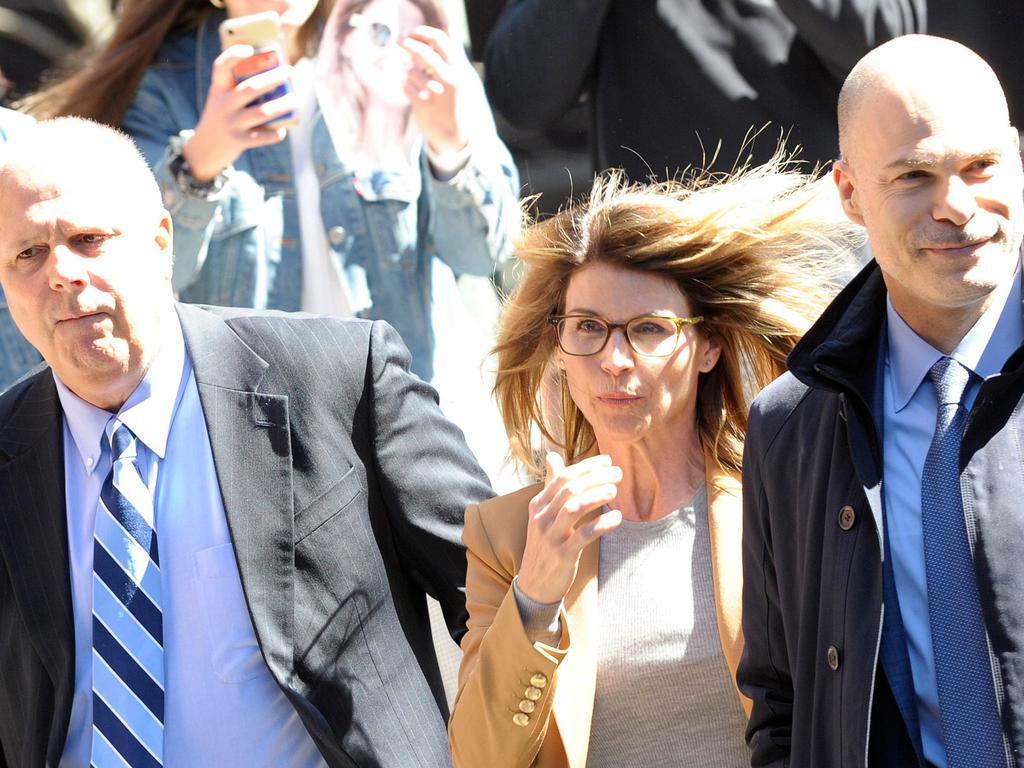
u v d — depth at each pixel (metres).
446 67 14.14
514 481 14.82
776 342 11.45
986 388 8.98
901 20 16.14
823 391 9.98
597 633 10.79
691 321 11.15
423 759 11.32
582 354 11.05
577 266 11.21
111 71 14.77
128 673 11.02
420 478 11.95
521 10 16.98
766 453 10.18
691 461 11.30
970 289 8.90
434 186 14.44
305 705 10.90
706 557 10.95
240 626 11.14
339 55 14.77
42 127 11.24
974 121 8.86
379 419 11.95
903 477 9.34
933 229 8.87
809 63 16.27
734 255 11.24
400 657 11.55
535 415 12.18
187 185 13.93
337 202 14.50
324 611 11.28
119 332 10.98
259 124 13.87
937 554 9.02
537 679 10.16
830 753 9.31
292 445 11.55
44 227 10.81
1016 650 8.68
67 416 11.52
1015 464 8.93
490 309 15.78
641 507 11.21
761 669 10.28
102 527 11.23
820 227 11.59
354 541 11.51
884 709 9.12
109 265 10.92
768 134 16.25
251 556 11.13
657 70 16.45
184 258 14.09
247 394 11.54
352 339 12.08
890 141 8.95
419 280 14.63
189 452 11.45
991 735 8.71
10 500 11.43
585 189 17.06
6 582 11.46
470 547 11.20
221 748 11.05
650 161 16.52
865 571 9.23
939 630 8.94
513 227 14.70
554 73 16.73
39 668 11.22
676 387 11.03
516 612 10.16
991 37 16.70
